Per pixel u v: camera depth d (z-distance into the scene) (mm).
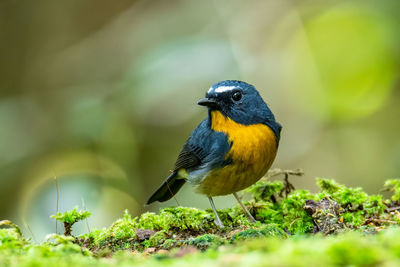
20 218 12594
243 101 7223
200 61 13156
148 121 13430
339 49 14281
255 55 14688
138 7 15570
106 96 13305
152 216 6059
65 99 15242
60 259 3738
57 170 13539
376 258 3029
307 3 14836
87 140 13477
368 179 14250
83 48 15828
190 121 13734
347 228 5672
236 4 14734
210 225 6078
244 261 3145
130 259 3928
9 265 3539
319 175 14711
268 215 6855
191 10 14625
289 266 2973
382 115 14492
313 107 14734
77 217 5574
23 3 16375
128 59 15125
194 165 7828
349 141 14641
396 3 13711
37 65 16234
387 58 13766
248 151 7086
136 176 13820
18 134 14188
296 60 14719
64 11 16578
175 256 3896
